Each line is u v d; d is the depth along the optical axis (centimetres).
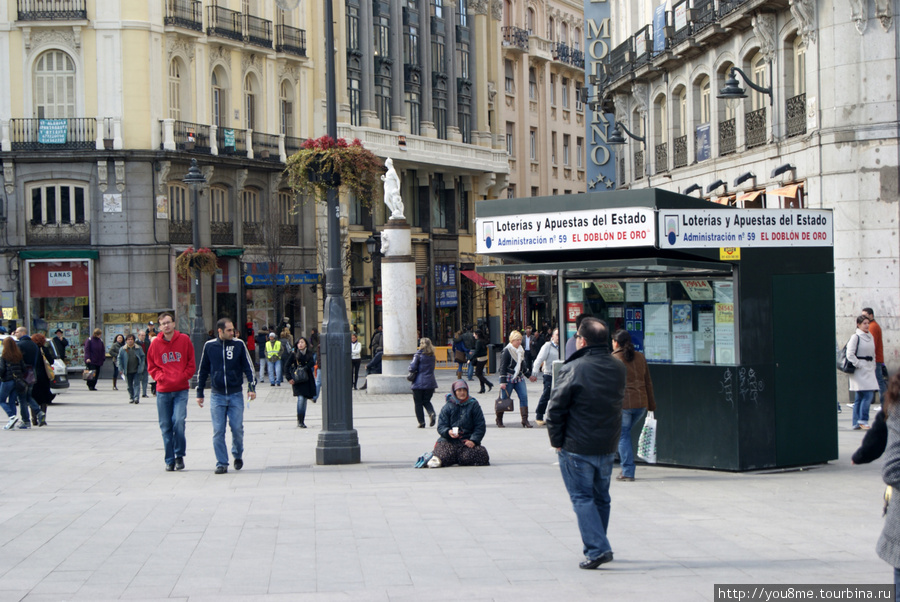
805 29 2634
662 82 3666
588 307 1523
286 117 5234
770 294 1399
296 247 5166
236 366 1495
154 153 4319
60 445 1861
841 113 2544
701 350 1426
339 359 1565
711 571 839
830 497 1190
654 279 1459
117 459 1653
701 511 1108
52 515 1128
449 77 6234
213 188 4719
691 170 3450
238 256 4772
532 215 1388
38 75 4347
